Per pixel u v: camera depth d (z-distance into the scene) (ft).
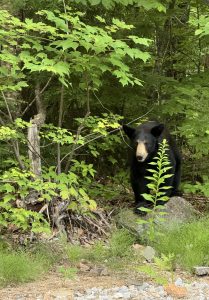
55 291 27.55
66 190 35.01
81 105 50.57
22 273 29.55
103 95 49.37
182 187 49.37
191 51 56.80
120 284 29.14
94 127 39.55
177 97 45.68
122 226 38.73
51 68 32.22
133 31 50.24
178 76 58.75
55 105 53.06
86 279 30.19
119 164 55.26
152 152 39.52
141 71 51.85
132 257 33.99
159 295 26.86
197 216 41.16
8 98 45.01
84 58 35.17
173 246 34.32
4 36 37.27
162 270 31.78
